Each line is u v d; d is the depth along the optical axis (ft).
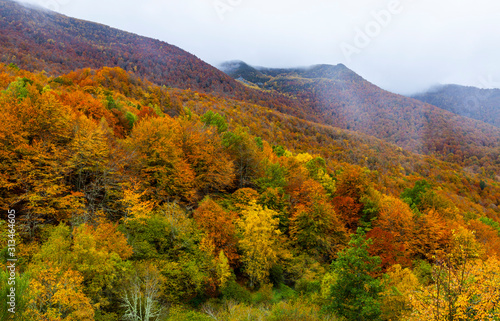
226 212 111.65
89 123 103.04
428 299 54.65
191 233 93.45
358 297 71.15
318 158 248.52
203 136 141.28
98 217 84.79
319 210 120.78
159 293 71.82
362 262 74.59
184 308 77.92
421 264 118.01
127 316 64.18
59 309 51.06
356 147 624.59
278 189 132.98
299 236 119.24
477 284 51.06
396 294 74.79
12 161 79.61
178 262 84.74
